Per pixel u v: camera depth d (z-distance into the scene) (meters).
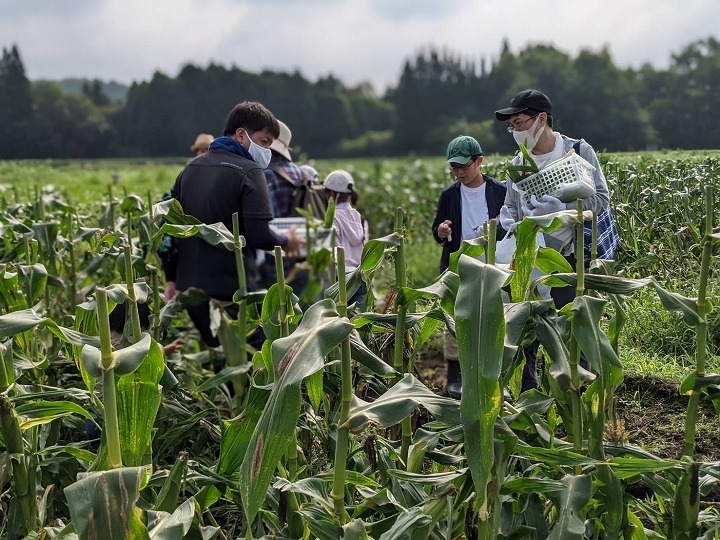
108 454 2.17
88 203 9.70
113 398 2.13
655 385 4.30
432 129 74.56
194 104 80.62
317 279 4.88
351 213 5.52
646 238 5.05
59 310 5.98
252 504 2.15
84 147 79.50
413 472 2.56
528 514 2.53
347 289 3.07
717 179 5.11
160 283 6.04
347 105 90.81
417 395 2.33
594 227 3.40
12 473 2.76
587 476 2.38
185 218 4.08
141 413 2.42
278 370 2.18
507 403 2.61
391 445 3.16
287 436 2.13
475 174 4.48
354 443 3.18
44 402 2.66
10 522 2.77
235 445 2.61
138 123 80.44
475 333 2.15
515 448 2.40
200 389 3.88
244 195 4.52
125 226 5.88
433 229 4.70
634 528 2.59
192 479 2.80
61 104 81.12
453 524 2.60
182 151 79.94
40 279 4.12
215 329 4.21
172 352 4.38
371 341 3.51
